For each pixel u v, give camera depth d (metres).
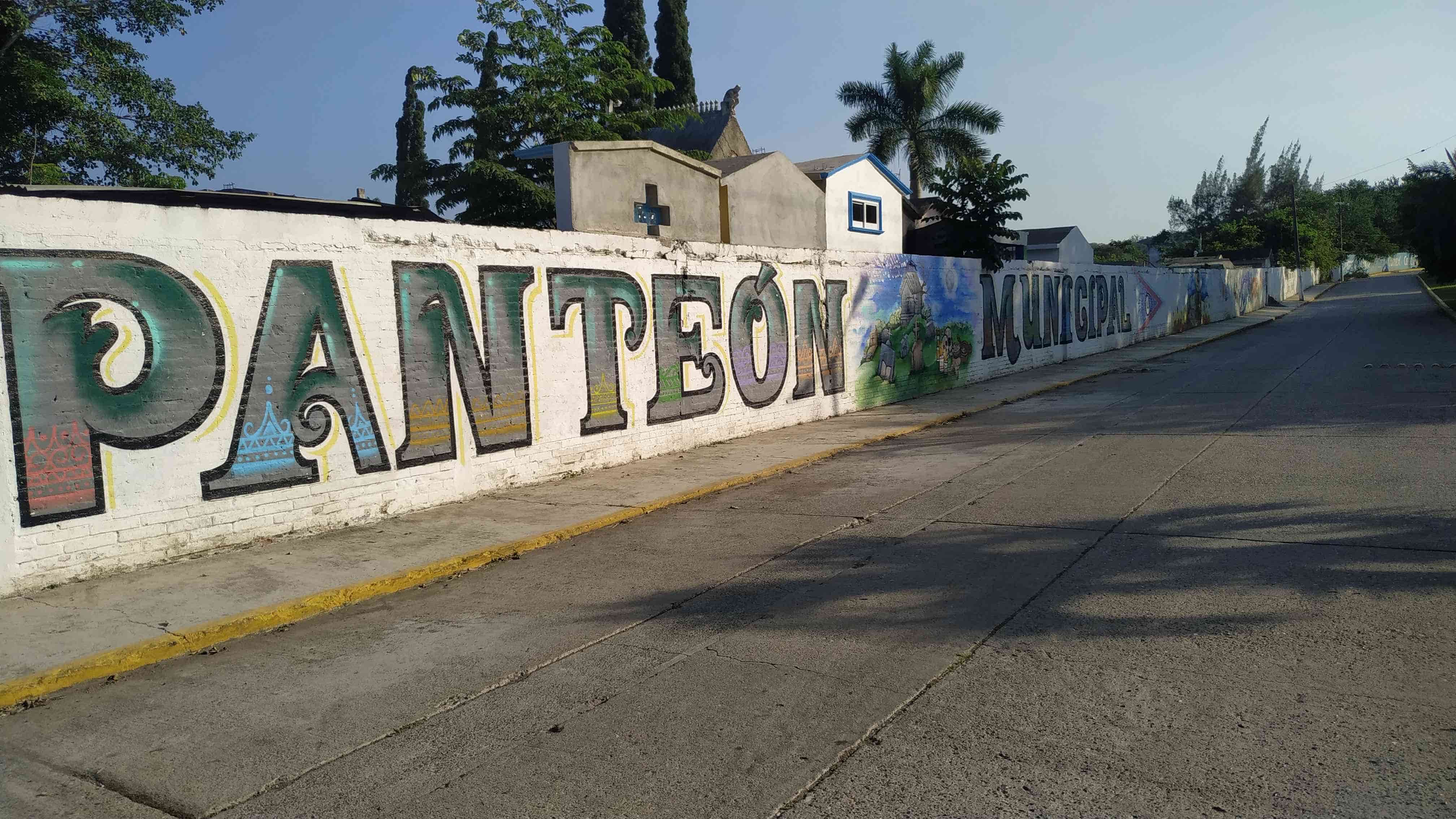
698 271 12.27
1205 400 14.59
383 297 8.41
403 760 3.91
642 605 5.97
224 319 7.27
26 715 4.59
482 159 22.47
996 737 3.83
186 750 4.11
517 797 3.54
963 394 18.02
